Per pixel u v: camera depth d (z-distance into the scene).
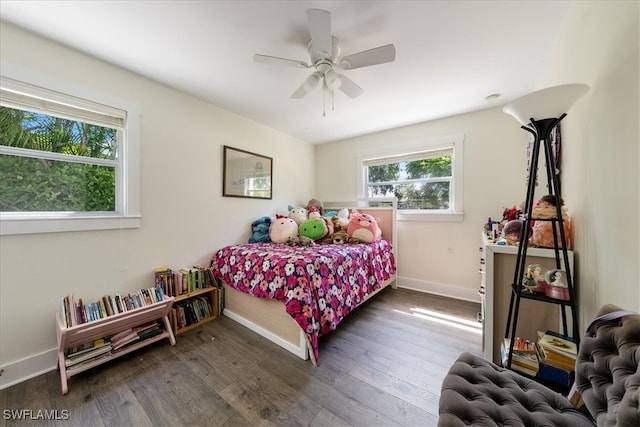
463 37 1.63
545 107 1.19
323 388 1.48
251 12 1.42
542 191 2.22
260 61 1.59
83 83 1.80
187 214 2.47
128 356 1.80
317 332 1.77
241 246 2.72
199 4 1.36
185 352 1.85
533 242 1.51
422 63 1.92
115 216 1.97
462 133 2.95
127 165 2.03
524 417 0.80
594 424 0.78
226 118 2.84
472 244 2.92
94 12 1.41
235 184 2.94
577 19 1.30
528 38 1.64
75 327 1.46
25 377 1.55
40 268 1.63
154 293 1.92
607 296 1.03
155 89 2.21
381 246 2.98
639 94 0.81
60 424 1.23
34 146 1.67
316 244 2.88
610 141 0.99
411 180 3.40
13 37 1.52
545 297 1.28
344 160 3.98
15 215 1.59
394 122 3.22
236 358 1.78
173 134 2.34
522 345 1.40
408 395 1.43
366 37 1.63
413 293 3.17
